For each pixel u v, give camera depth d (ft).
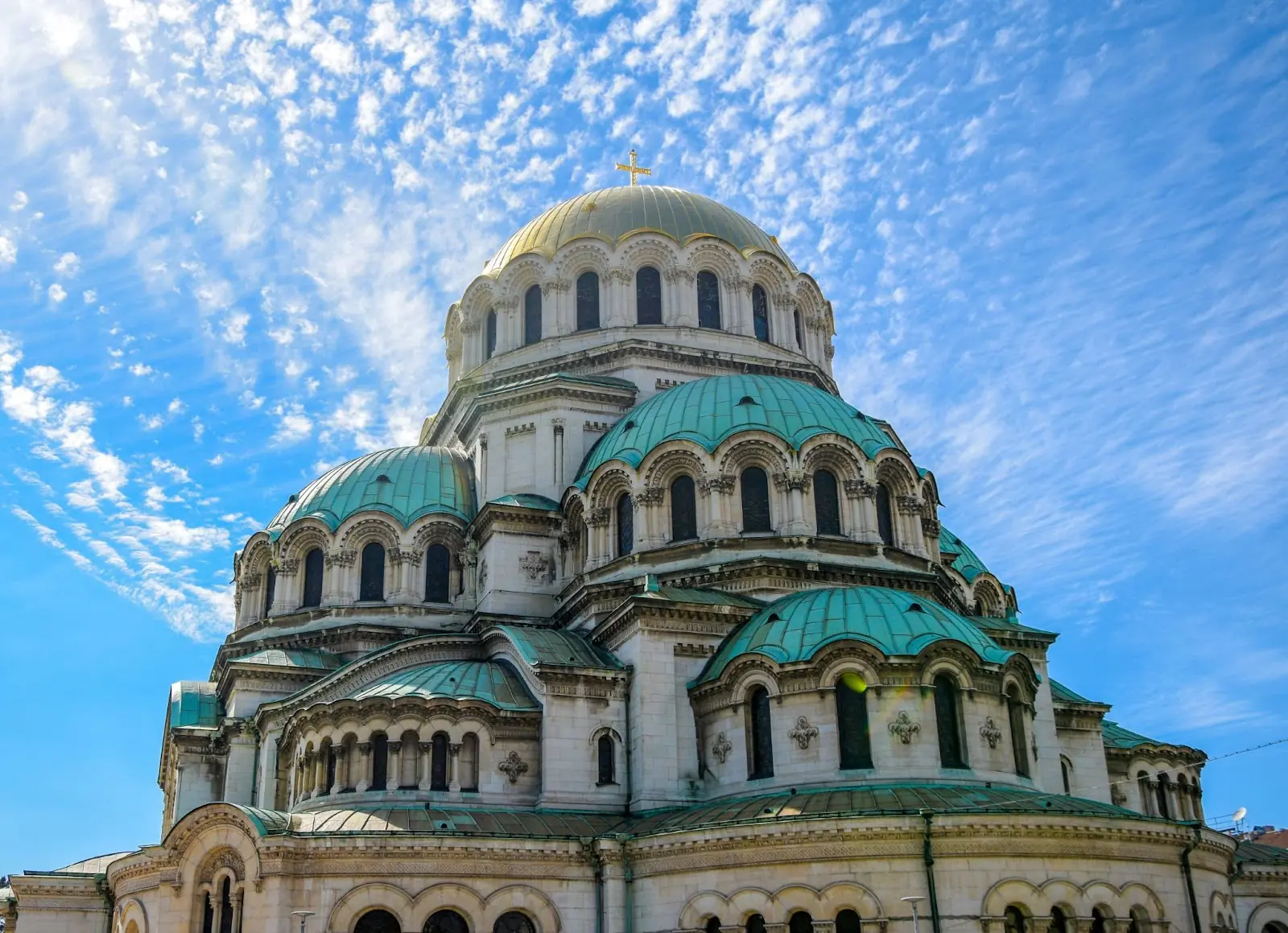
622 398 216.54
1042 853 131.64
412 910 137.80
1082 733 197.67
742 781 153.17
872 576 180.24
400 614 206.59
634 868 145.28
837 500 186.19
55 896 178.70
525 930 142.10
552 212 250.57
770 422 187.52
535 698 164.35
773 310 238.07
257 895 135.74
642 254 233.14
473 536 211.20
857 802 138.21
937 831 131.03
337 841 138.21
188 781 195.62
